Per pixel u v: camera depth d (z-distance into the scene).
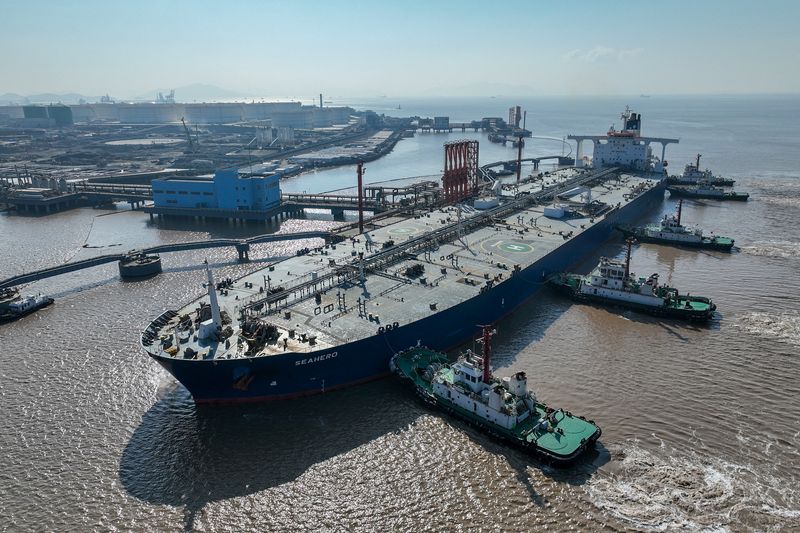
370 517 48.12
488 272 92.44
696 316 86.75
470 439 58.56
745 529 46.50
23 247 144.38
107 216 185.25
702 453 55.91
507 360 75.38
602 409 63.38
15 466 56.16
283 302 79.06
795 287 101.94
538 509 48.75
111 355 80.12
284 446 57.94
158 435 60.59
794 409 63.31
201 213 175.50
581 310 93.12
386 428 60.62
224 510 49.44
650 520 47.47
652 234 135.00
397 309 76.50
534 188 170.62
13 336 87.50
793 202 177.88
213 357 62.41
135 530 47.66
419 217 134.50
